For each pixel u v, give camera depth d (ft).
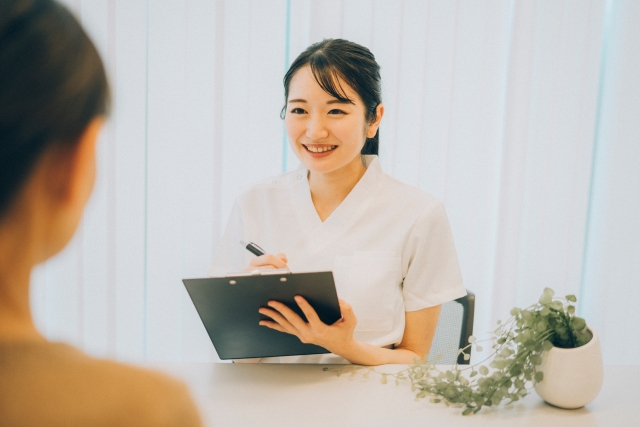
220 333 3.29
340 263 4.38
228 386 3.19
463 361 4.67
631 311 7.71
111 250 6.54
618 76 7.28
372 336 4.34
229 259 4.84
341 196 4.52
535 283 7.35
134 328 6.69
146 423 0.98
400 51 6.72
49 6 0.98
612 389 3.32
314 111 4.01
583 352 2.93
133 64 6.38
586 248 7.63
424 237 4.34
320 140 4.06
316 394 3.12
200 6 6.41
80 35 0.99
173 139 6.51
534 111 7.08
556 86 7.06
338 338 3.35
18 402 0.91
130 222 6.55
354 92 4.03
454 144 6.91
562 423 2.86
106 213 6.47
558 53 7.01
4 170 0.92
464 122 6.89
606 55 7.27
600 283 7.61
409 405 3.01
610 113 7.36
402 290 4.50
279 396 3.08
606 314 7.66
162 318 6.72
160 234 6.61
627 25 7.19
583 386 2.94
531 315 3.04
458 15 6.75
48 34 0.94
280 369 3.49
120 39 6.33
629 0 7.14
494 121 6.93
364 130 4.21
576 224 7.34
